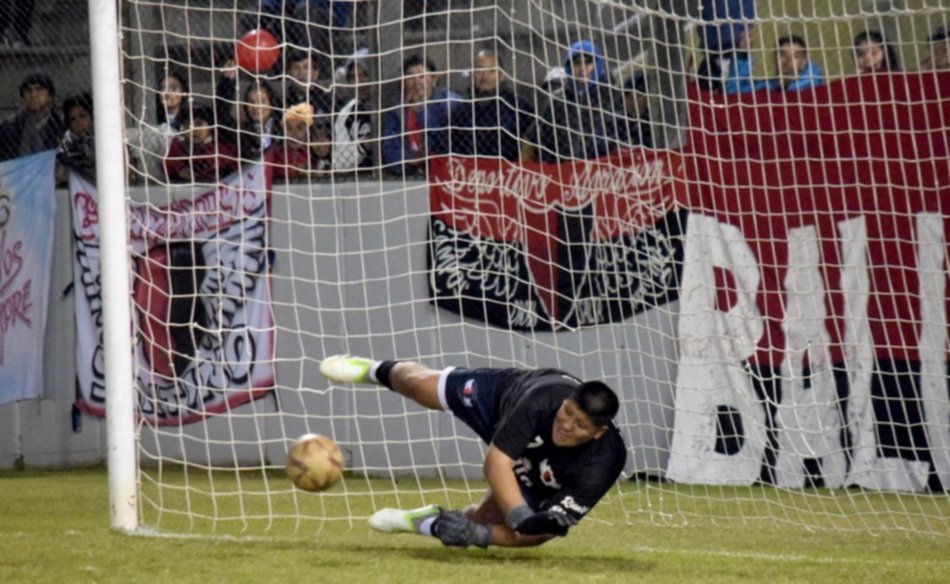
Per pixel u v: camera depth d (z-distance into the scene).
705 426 33.88
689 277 34.09
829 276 33.94
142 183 36.50
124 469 22.25
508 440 17.58
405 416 32.59
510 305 35.28
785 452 33.59
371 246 36.25
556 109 34.81
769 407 33.56
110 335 22.23
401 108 34.19
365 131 36.16
